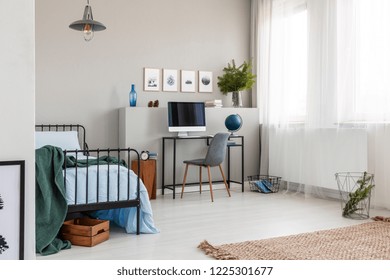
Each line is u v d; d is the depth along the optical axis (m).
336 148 4.73
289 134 5.49
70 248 2.91
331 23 4.80
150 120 5.27
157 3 5.59
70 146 4.50
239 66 6.10
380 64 4.21
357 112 4.49
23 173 1.96
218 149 4.82
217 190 5.65
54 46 4.99
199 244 2.96
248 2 6.24
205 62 5.94
